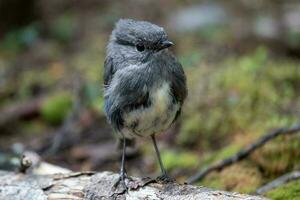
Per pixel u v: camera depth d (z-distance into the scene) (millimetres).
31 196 8094
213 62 14531
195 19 17688
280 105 12086
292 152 9695
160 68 7961
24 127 13836
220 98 12336
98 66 15172
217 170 9773
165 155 11336
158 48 7969
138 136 8438
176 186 7598
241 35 16312
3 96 15211
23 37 17625
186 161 10961
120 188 7727
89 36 17656
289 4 17891
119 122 8234
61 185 8094
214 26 17125
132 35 8141
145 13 18578
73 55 16688
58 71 15805
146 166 11359
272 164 9648
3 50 17609
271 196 8523
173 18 18000
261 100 12188
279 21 16156
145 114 8016
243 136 11039
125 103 8031
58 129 13430
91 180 7988
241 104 11992
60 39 17844
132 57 8102
